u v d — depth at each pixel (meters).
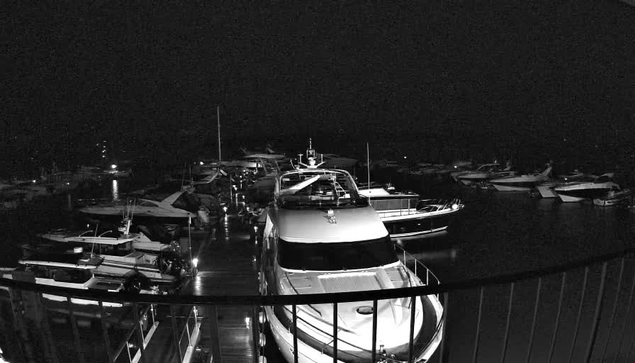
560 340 12.93
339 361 6.67
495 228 29.25
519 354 12.11
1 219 28.58
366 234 9.09
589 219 31.88
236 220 20.84
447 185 47.41
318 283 7.95
